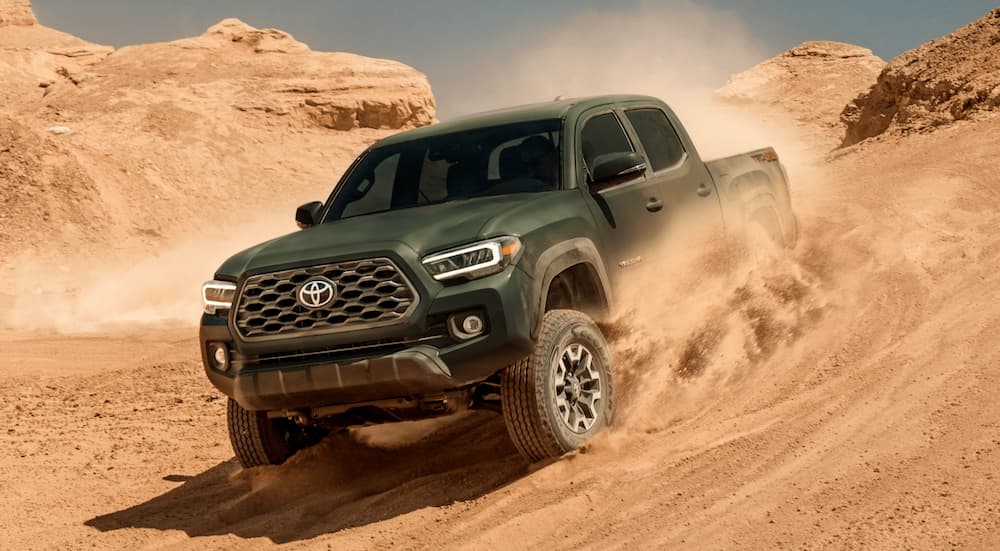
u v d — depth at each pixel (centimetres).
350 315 584
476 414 788
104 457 819
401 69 10612
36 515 671
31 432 938
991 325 684
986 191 1310
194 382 1110
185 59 10431
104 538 610
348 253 588
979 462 474
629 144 741
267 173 8588
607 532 494
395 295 579
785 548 430
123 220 5900
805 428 578
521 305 582
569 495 550
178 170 8269
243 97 9769
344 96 10038
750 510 479
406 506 593
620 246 678
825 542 427
